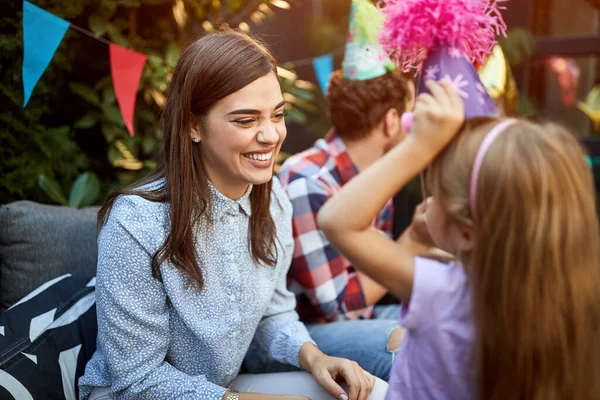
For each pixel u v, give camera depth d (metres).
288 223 1.38
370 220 0.92
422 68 0.94
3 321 1.31
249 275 1.25
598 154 2.85
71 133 2.04
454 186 0.88
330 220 0.92
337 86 1.68
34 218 1.54
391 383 1.00
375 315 1.84
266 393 1.22
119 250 1.13
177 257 1.14
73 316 1.40
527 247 0.83
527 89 2.93
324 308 1.58
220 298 1.21
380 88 1.61
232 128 1.12
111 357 1.16
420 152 0.88
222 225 1.21
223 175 1.19
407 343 0.98
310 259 1.56
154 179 1.22
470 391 0.92
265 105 1.13
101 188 2.11
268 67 1.14
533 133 0.86
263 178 1.17
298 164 1.65
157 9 2.18
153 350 1.17
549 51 2.84
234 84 1.10
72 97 2.09
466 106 0.89
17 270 1.51
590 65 2.95
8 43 1.71
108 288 1.14
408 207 2.94
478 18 0.89
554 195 0.83
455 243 0.92
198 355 1.23
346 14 2.76
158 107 2.17
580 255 0.85
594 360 0.88
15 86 1.77
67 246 1.56
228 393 1.16
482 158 0.85
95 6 1.98
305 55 2.91
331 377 1.24
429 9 0.88
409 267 0.93
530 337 0.85
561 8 2.88
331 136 1.74
